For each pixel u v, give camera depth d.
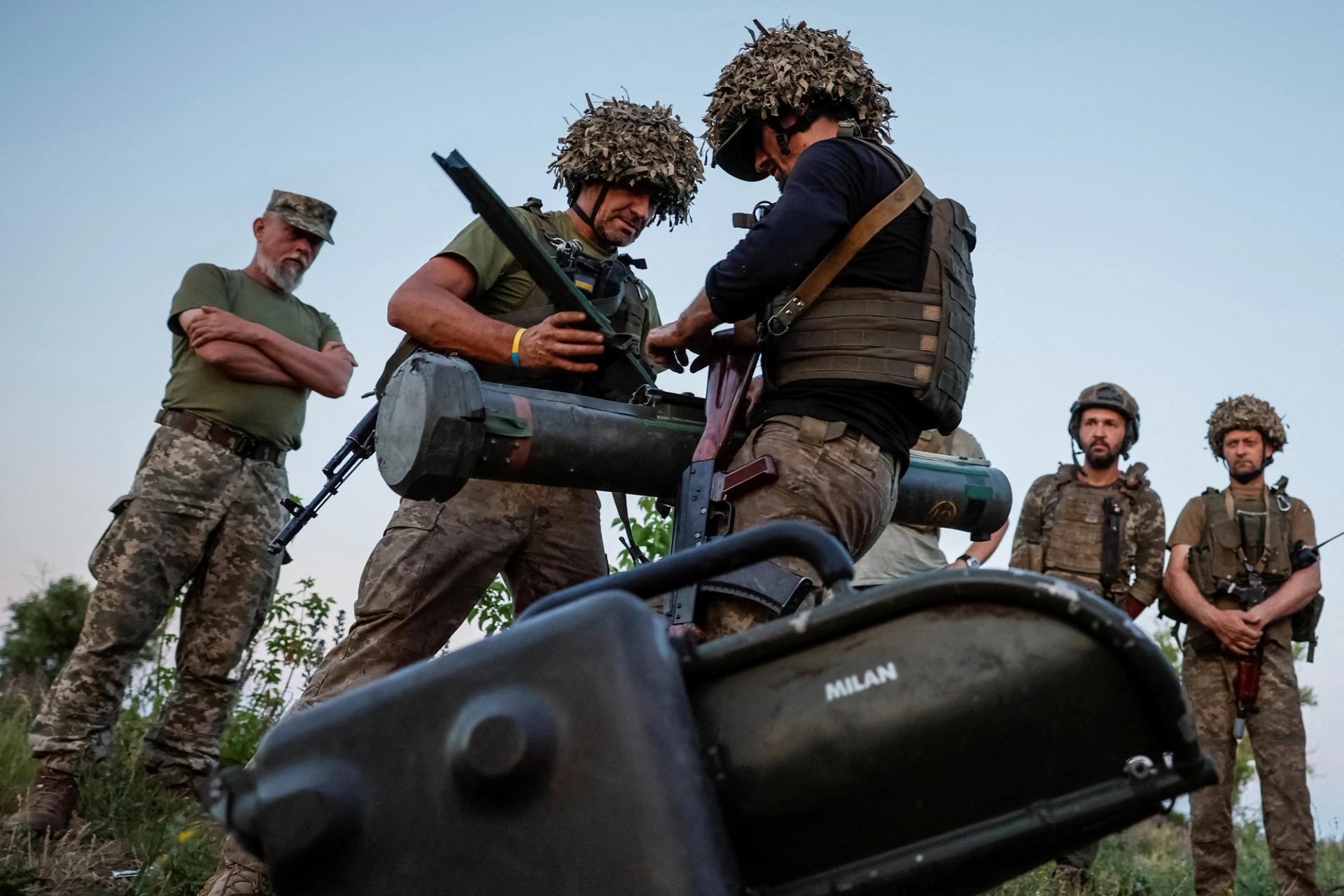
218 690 5.28
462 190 3.42
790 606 2.76
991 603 1.62
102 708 4.87
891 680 1.61
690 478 3.06
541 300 3.93
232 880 3.30
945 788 1.60
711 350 3.21
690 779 1.53
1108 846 6.98
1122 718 1.58
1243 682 5.86
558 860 1.53
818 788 1.61
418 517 3.81
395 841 1.59
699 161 4.19
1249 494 6.05
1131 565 6.10
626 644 1.57
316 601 6.87
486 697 1.59
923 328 3.02
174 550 5.09
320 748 1.65
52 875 3.93
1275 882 5.90
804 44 3.19
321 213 5.61
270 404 5.35
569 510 3.99
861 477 2.97
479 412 2.89
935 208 3.14
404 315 3.65
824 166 3.00
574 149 4.02
